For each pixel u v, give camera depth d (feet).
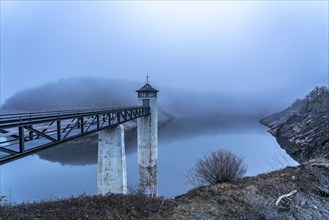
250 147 129.49
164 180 86.84
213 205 19.86
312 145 116.06
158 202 20.65
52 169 109.70
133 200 20.81
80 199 21.24
